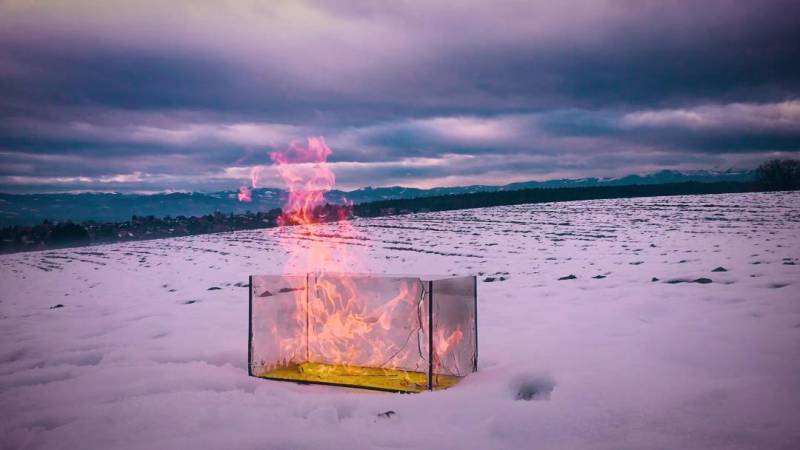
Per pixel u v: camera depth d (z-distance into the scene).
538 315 6.64
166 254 24.53
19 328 7.05
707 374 3.78
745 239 16.38
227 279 14.51
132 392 3.91
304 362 4.62
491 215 33.88
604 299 7.44
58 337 6.23
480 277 11.47
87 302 11.38
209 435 2.99
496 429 2.99
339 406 3.49
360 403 3.51
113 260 24.03
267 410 3.39
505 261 15.17
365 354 4.35
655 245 16.36
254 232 34.03
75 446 2.94
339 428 3.07
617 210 31.55
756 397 3.24
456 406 3.39
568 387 3.59
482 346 5.14
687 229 20.62
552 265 13.41
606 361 4.18
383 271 14.93
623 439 2.78
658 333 5.13
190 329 6.46
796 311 5.72
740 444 2.67
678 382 3.60
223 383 4.09
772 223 21.02
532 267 13.28
